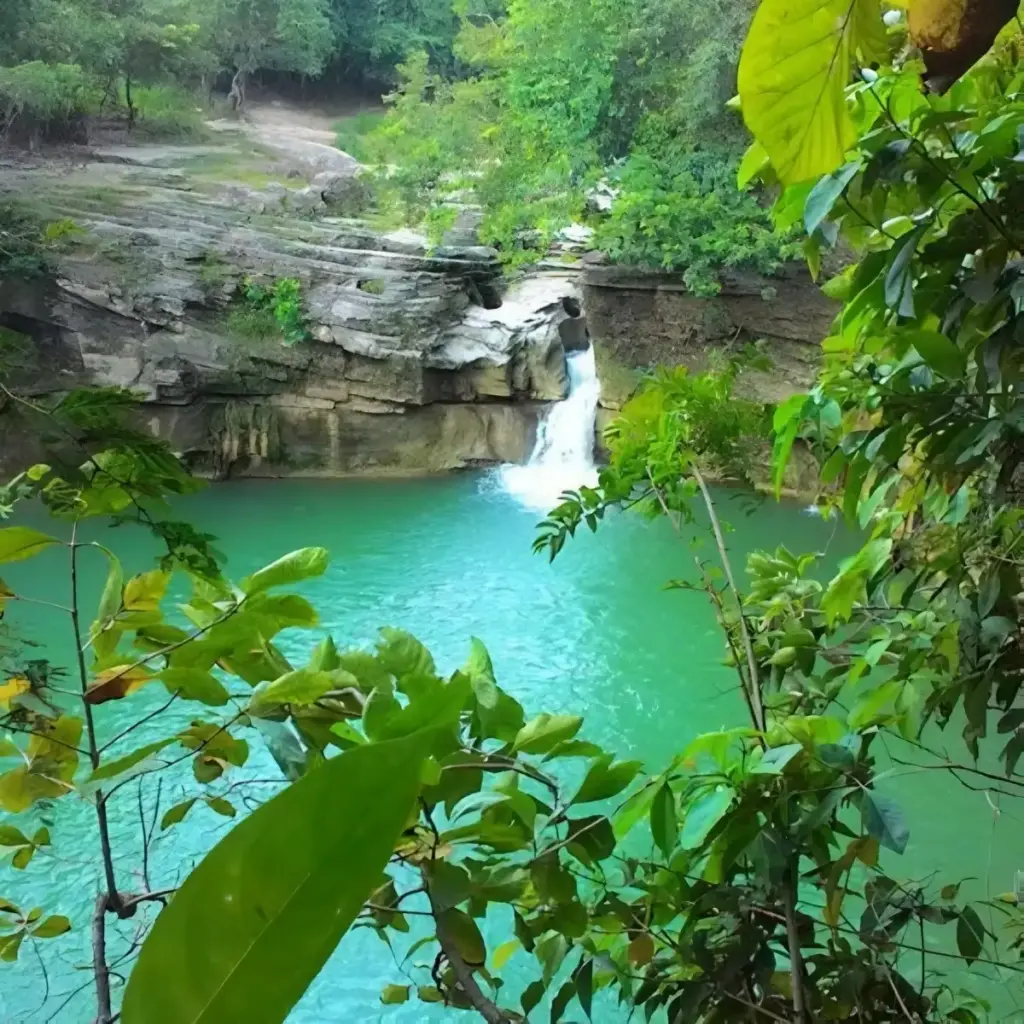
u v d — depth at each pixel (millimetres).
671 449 2082
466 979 1273
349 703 1396
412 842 1458
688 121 12148
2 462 7516
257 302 14430
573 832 1429
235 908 552
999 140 1309
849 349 1956
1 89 14633
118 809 4699
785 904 1580
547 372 14789
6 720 1529
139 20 16328
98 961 1431
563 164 13320
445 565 10453
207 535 1602
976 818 4812
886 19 1554
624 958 1796
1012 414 1397
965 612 1527
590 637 8414
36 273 13508
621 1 12344
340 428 14633
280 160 17594
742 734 1505
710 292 12320
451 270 14953
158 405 13977
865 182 1380
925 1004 1709
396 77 21750
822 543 9625
